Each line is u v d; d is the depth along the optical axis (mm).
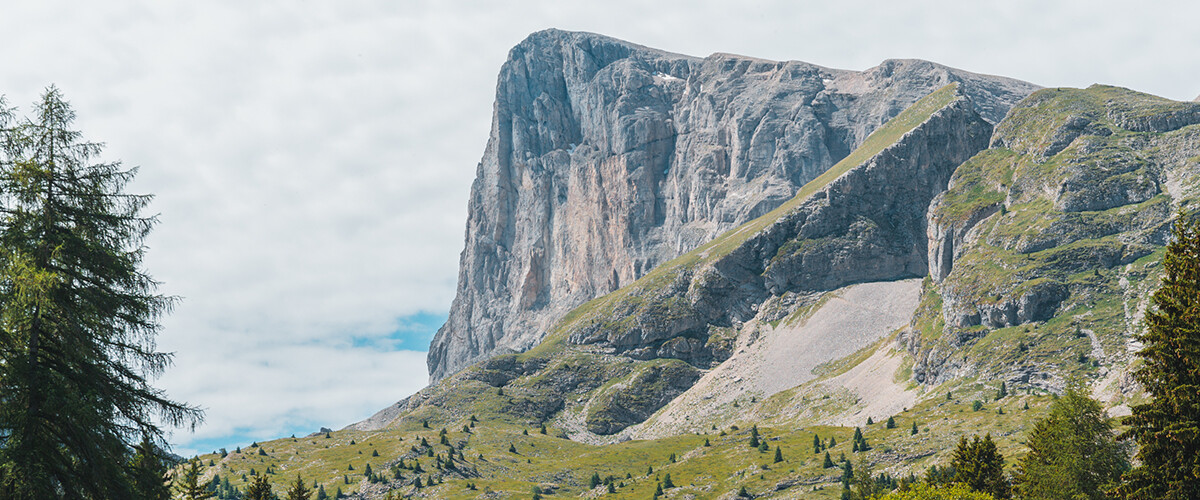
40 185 48344
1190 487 70188
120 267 50000
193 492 143500
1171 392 71000
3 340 46938
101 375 50031
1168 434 70812
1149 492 72625
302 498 179625
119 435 50281
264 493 161875
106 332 50000
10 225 48000
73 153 49594
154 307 51125
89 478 48375
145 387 51469
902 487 146125
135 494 50125
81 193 49500
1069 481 113500
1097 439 115812
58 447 47812
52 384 47562
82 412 46906
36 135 48750
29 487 44594
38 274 45594
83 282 49906
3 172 47719
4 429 46125
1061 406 120062
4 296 46219
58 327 48281
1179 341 70750
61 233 48719
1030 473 120750
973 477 140375
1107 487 106438
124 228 50844
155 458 51312
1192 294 72688
